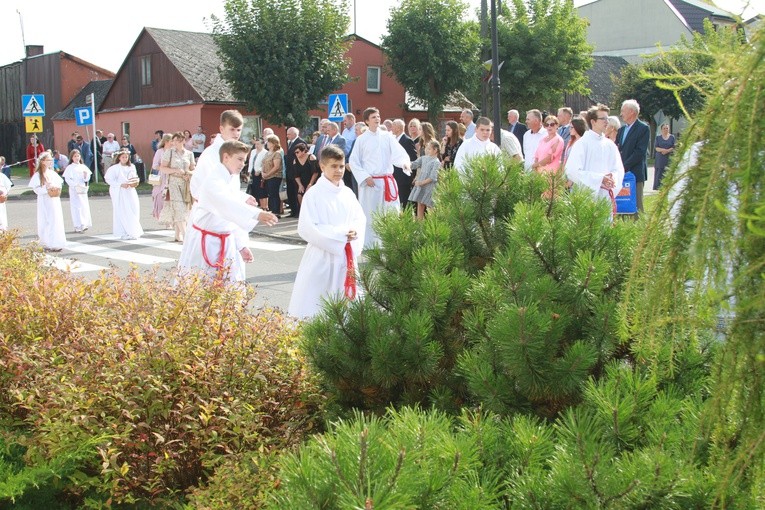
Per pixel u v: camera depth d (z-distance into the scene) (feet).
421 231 13.04
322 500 7.01
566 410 9.34
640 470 7.40
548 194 13.01
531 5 140.36
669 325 8.31
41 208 48.55
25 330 14.01
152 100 144.56
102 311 14.58
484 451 8.46
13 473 11.40
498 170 13.19
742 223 5.27
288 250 47.29
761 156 5.17
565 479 7.52
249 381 12.31
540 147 36.99
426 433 7.74
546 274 10.82
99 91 167.02
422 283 11.79
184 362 11.91
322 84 118.01
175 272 18.49
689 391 9.46
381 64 148.97
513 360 9.79
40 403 12.14
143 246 50.85
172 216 52.70
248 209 23.15
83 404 11.25
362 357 11.83
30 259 21.88
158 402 11.35
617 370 9.52
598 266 10.32
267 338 13.26
